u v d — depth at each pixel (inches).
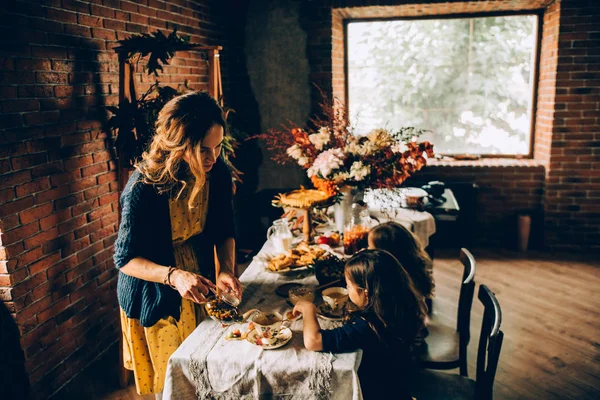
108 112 113.1
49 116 95.2
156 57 103.9
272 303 75.9
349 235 95.8
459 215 181.0
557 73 165.5
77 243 104.2
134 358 69.9
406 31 190.7
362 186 100.7
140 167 62.0
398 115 198.8
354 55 197.3
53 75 96.0
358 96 200.7
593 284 147.9
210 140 59.0
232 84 186.9
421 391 70.4
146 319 64.5
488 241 186.4
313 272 85.3
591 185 170.2
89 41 106.4
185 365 60.2
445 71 191.6
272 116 186.9
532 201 180.1
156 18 133.9
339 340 59.6
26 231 90.4
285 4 178.1
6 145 85.3
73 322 103.7
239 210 191.5
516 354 110.3
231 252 73.2
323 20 176.4
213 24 172.1
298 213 115.0
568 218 174.2
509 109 189.6
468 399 68.6
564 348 112.6
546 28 174.7
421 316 62.7
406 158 99.1
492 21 183.8
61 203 99.1
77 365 105.3
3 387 91.1
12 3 85.7
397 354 60.6
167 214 63.2
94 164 109.0
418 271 79.3
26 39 89.0
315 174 98.9
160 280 60.6
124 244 61.6
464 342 82.4
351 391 57.9
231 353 60.9
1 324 89.4
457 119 194.5
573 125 167.6
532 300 137.8
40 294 94.2
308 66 180.7
